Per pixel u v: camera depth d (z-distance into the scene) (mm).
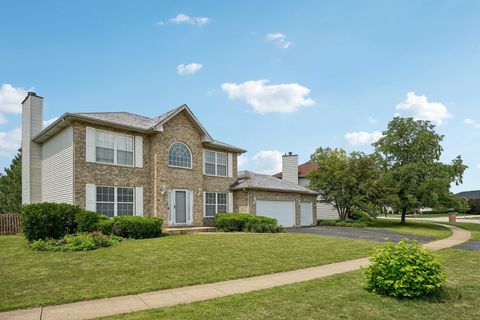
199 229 20578
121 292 7523
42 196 20469
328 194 32188
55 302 6812
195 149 22781
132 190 19766
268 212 26422
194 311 6156
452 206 32062
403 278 6973
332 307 6383
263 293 7461
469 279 8758
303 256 12250
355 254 13094
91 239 13125
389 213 67625
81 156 17438
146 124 21156
